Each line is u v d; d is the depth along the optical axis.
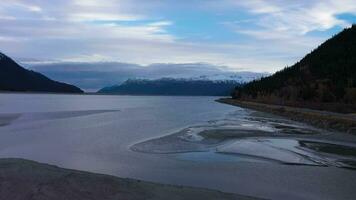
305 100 104.25
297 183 20.14
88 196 13.95
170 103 158.75
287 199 17.39
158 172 22.69
